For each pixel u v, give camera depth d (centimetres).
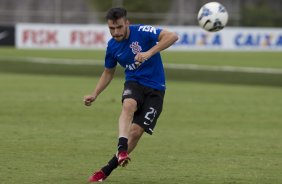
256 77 7706
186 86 6656
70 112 4606
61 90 6047
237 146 3391
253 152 3219
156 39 2395
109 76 2552
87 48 12281
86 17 14425
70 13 13700
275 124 4222
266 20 13400
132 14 13625
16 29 12169
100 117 4397
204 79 7475
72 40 12244
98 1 14550
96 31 12294
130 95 2409
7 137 3528
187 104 5172
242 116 4559
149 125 2431
